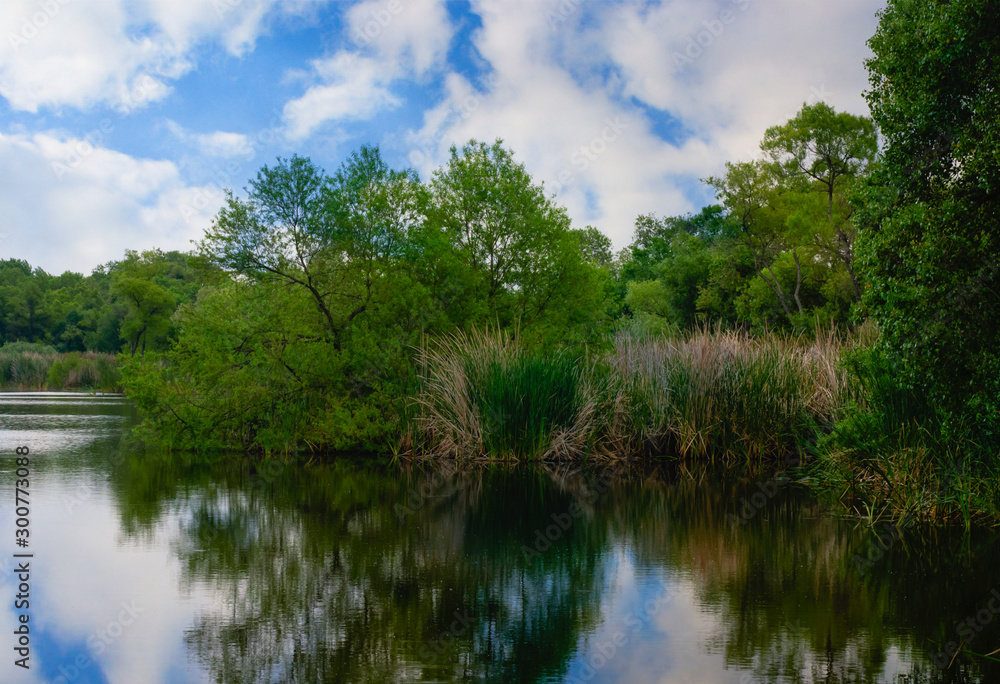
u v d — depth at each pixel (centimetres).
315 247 1267
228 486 939
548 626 452
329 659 399
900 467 761
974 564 590
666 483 985
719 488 953
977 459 726
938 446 746
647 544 664
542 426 1165
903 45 582
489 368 1195
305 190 1239
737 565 591
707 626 451
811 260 3070
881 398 796
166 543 649
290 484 960
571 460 1166
